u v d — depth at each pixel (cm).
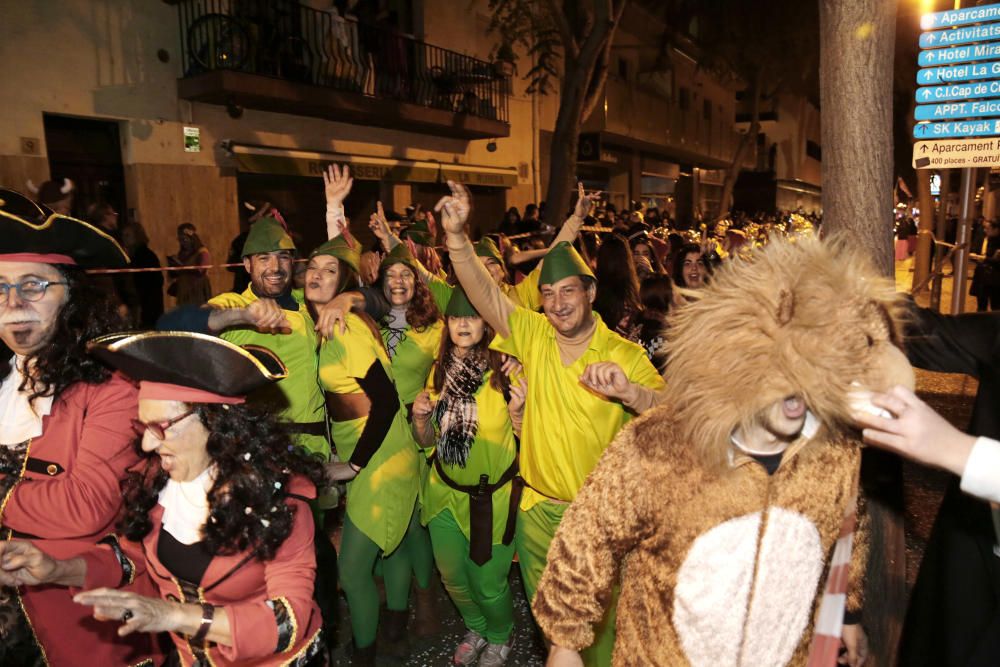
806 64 2167
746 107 3531
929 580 193
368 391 304
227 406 186
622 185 2484
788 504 150
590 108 1018
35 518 209
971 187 654
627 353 281
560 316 271
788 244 148
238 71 986
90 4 919
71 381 218
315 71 1188
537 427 281
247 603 175
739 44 2156
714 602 153
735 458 150
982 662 173
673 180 3003
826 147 281
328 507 318
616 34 2195
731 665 155
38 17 871
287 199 1243
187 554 186
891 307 150
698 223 1961
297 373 331
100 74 935
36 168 876
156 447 180
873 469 269
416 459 327
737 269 148
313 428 335
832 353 135
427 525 336
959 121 480
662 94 2603
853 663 188
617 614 171
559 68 1852
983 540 176
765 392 138
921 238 1105
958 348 190
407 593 344
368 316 328
